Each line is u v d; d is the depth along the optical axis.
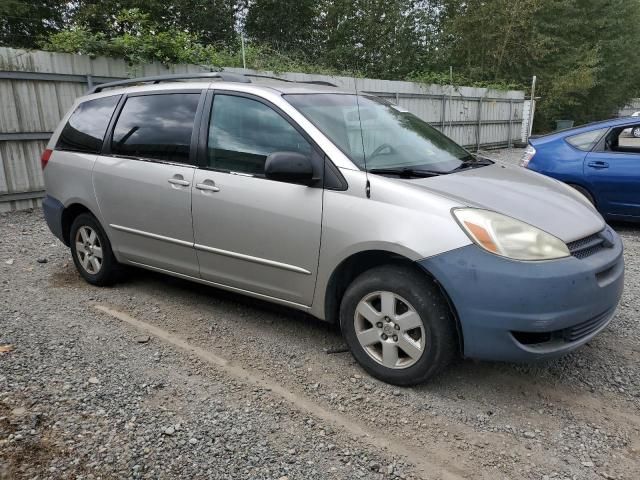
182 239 4.12
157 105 4.39
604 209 7.05
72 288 4.98
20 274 5.37
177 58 10.05
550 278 2.84
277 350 3.76
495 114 19.70
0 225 7.50
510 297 2.83
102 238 4.79
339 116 3.77
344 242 3.24
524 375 3.47
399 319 3.17
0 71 7.98
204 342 3.88
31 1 19.59
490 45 26.25
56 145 5.15
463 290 2.89
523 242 2.92
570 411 3.08
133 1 20.23
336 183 3.32
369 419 2.97
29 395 3.09
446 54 26.72
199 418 2.94
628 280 5.34
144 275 5.34
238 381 3.34
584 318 2.98
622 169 6.80
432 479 2.52
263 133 3.71
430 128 4.50
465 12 26.23
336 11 26.17
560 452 2.72
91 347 3.75
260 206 3.60
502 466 2.62
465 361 3.64
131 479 2.46
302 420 2.95
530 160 7.59
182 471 2.52
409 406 3.09
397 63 26.41
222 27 24.06
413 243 2.99
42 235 6.95
